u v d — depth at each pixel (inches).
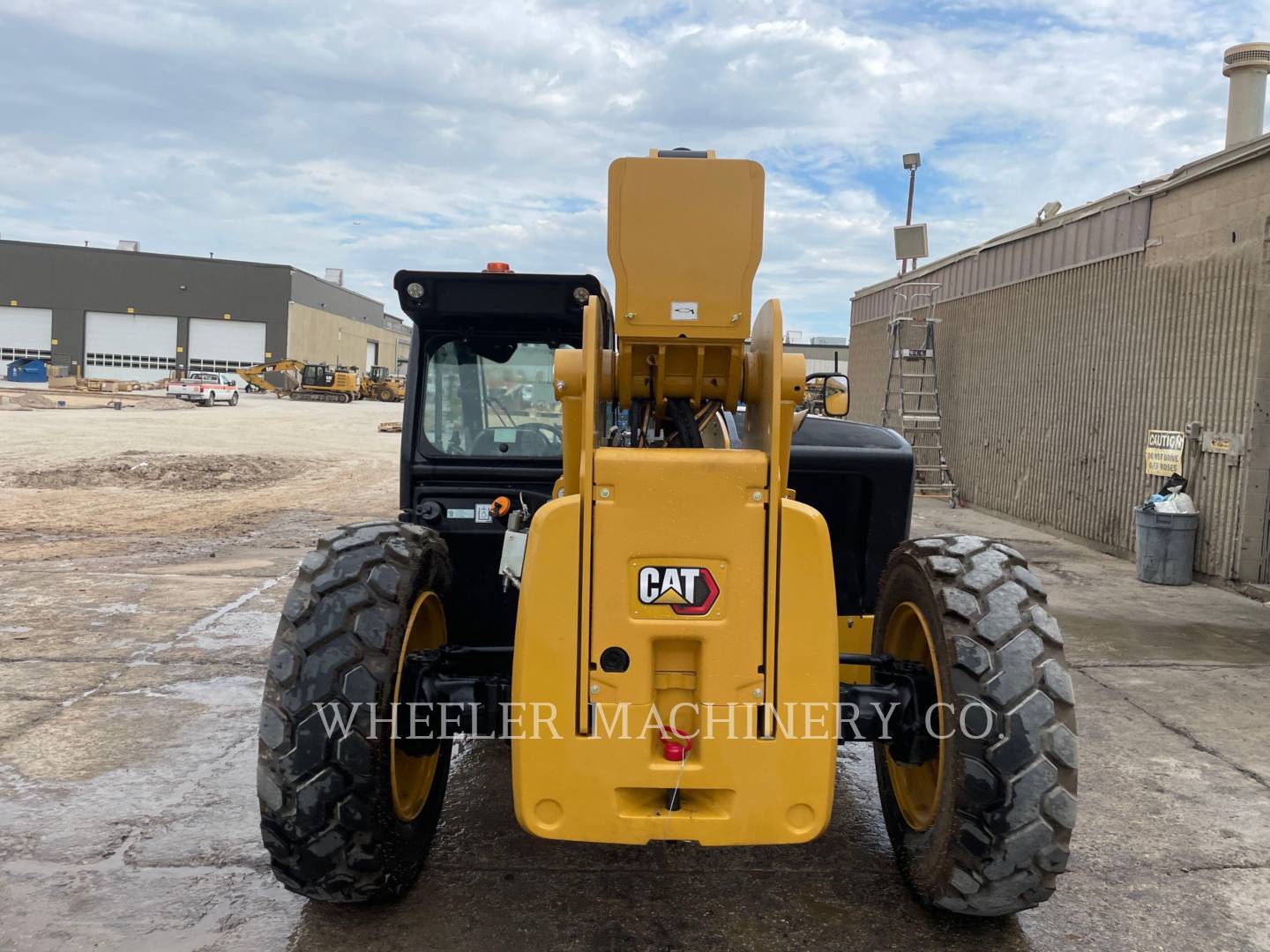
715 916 116.4
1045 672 99.4
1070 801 97.5
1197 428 332.2
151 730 175.0
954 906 104.5
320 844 101.5
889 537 152.6
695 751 94.4
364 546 108.5
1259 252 306.8
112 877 122.9
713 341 104.5
